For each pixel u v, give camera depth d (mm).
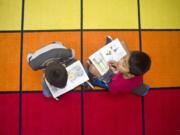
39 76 2074
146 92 2094
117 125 2086
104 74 2033
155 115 2117
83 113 2072
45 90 2033
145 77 2131
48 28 2109
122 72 1773
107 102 2088
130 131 2094
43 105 2059
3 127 2037
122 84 1894
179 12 2201
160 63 2150
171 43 2174
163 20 2182
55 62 1874
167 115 2127
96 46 2121
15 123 2041
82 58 2109
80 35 2115
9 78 2064
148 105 2117
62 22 2119
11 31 2092
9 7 2111
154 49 2154
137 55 1625
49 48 1857
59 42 2027
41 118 2053
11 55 2080
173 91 2143
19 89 2061
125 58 1828
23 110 2049
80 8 2137
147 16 2172
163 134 2119
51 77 1840
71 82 2020
